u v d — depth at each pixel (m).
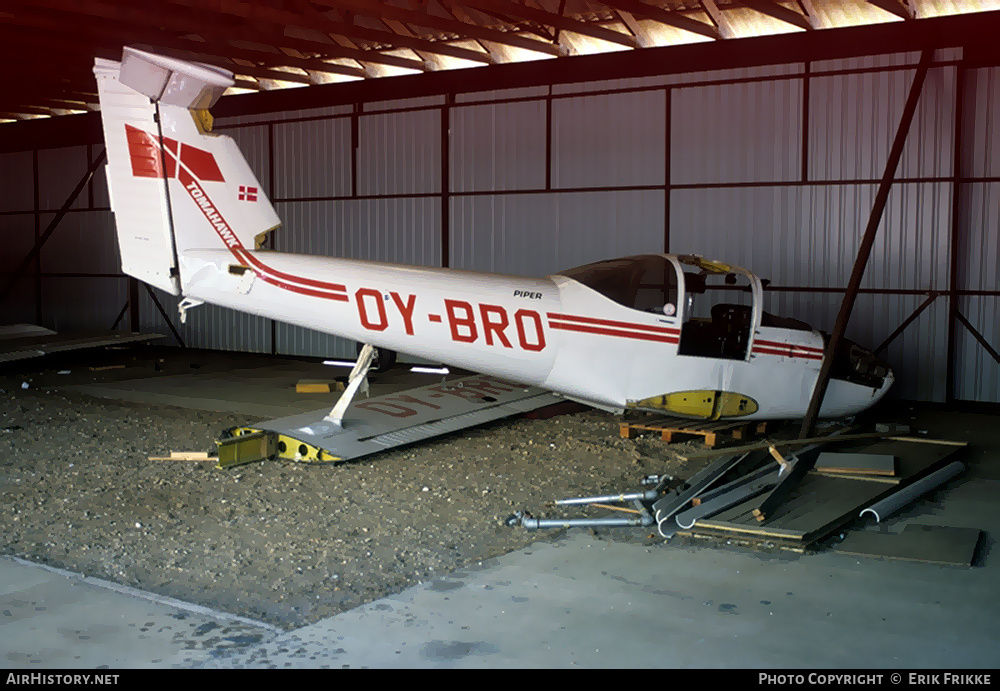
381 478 6.57
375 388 11.34
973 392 10.34
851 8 10.25
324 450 6.84
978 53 9.90
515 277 7.39
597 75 11.86
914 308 10.33
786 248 10.93
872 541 5.06
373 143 13.87
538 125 12.45
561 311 7.22
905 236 10.29
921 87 9.24
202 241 6.75
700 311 11.48
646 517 5.32
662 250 11.72
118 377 12.46
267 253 6.86
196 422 8.84
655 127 11.61
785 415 7.83
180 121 6.60
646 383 7.43
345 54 12.02
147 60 6.23
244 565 4.68
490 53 12.52
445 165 13.24
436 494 6.13
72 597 4.21
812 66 10.58
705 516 5.26
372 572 4.58
